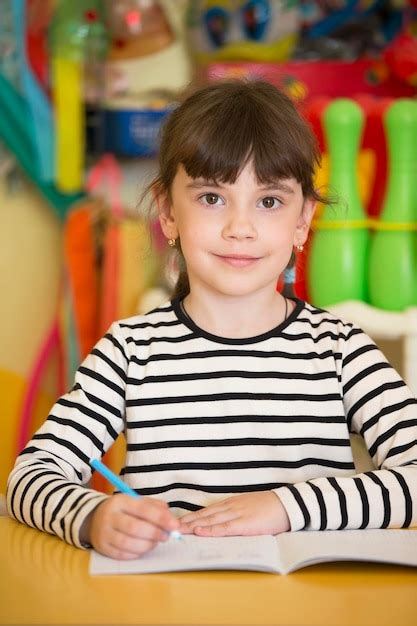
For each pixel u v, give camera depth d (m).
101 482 2.10
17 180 2.49
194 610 0.92
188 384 1.34
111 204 2.37
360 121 1.96
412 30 2.28
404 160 1.97
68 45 2.33
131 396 1.34
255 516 1.13
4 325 2.53
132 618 0.90
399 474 1.20
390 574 1.03
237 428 1.32
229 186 1.29
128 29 2.37
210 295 1.36
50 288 2.55
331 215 1.97
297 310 1.40
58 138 2.35
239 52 2.28
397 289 1.97
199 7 2.30
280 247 1.32
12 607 0.92
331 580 1.00
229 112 1.30
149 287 2.33
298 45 2.38
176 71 2.40
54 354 2.51
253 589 0.97
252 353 1.35
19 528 1.18
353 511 1.15
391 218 1.98
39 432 1.31
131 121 2.34
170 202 1.41
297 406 1.34
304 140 1.33
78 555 1.08
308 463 1.32
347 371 1.35
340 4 2.40
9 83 2.34
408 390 1.34
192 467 1.31
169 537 1.10
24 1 2.30
